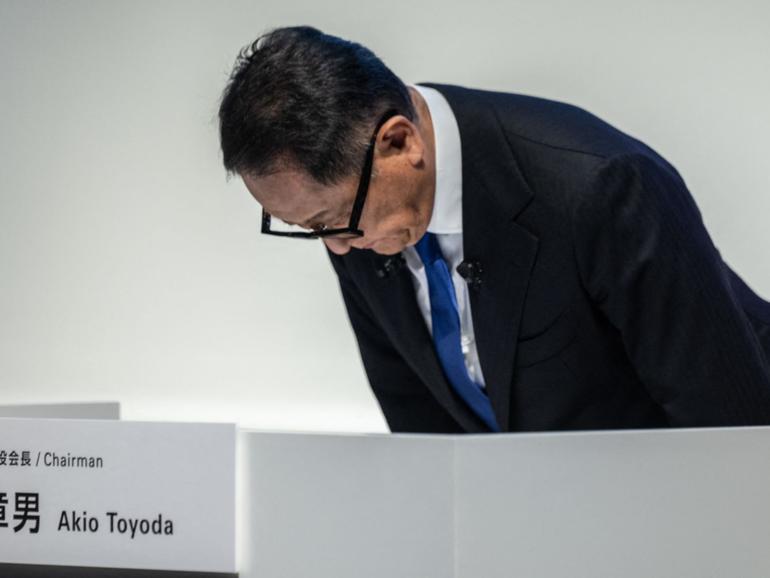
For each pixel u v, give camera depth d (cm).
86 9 924
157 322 912
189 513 312
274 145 344
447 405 445
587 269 382
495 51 801
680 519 309
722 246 754
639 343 382
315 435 302
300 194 350
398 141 363
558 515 295
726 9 748
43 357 934
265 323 889
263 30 873
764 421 377
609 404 409
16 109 941
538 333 398
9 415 509
